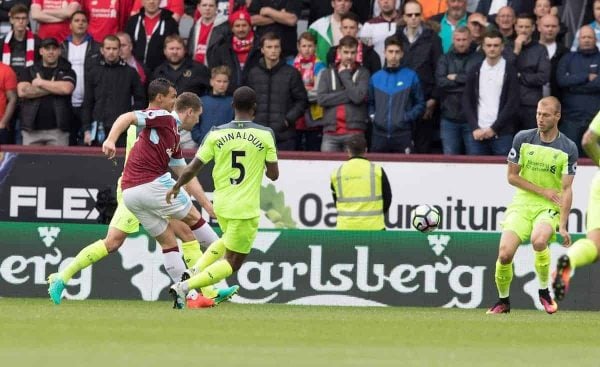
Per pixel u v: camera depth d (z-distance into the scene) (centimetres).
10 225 4934
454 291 4888
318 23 5919
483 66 5403
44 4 6016
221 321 3531
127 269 4891
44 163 5053
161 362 2544
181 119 4131
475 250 4881
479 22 5631
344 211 4884
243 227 4034
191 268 4141
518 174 4134
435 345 3006
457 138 5538
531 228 4147
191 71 5653
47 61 5669
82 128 5700
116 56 5597
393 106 5512
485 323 3706
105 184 5059
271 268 4894
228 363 2544
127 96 5619
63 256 4928
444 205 5038
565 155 4062
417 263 4888
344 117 5544
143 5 5912
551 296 4688
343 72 5550
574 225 5006
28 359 2569
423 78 5662
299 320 3666
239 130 4022
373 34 5816
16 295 4934
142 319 3550
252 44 5766
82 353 2694
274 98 5538
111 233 4222
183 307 4066
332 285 4884
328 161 5050
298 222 5059
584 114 5556
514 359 2703
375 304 4881
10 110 5734
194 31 5941
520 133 4116
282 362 2578
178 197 4091
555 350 2923
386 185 4872
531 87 5528
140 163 4022
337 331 3312
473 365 2573
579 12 6031
